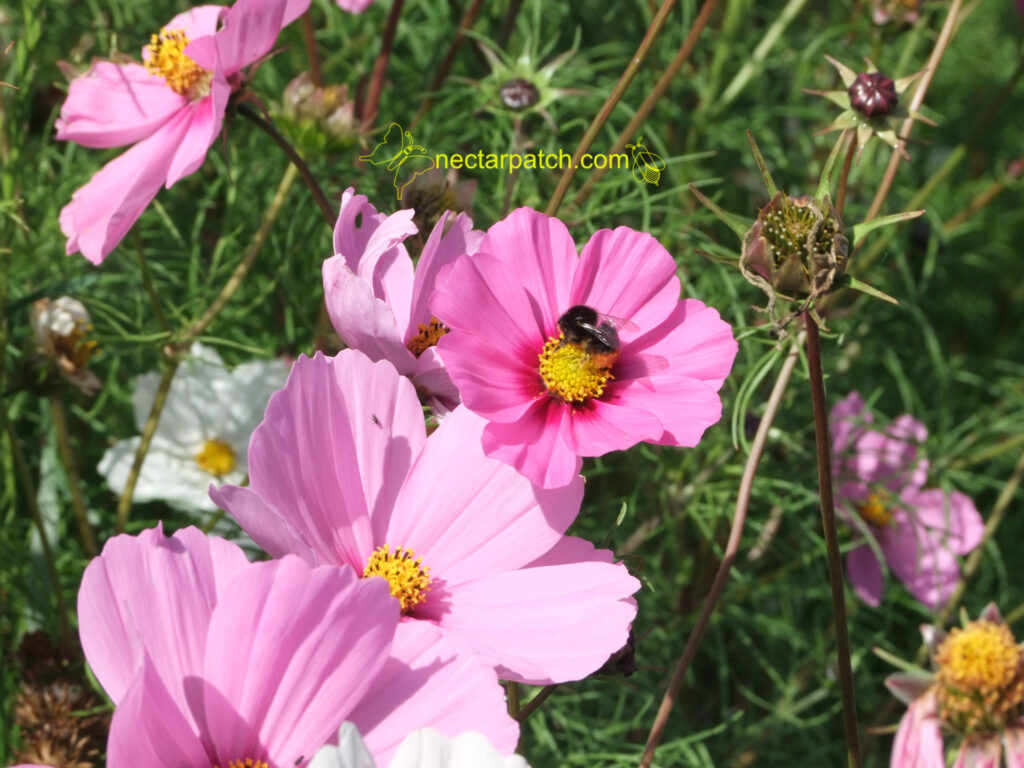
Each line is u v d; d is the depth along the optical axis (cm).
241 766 33
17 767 34
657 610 60
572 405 38
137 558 33
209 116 45
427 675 34
